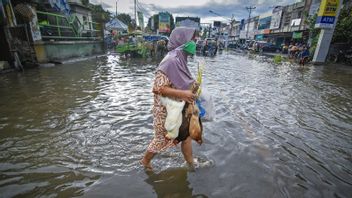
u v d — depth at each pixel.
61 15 13.47
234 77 9.21
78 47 15.15
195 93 2.14
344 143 3.36
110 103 4.97
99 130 3.51
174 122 2.05
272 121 4.18
